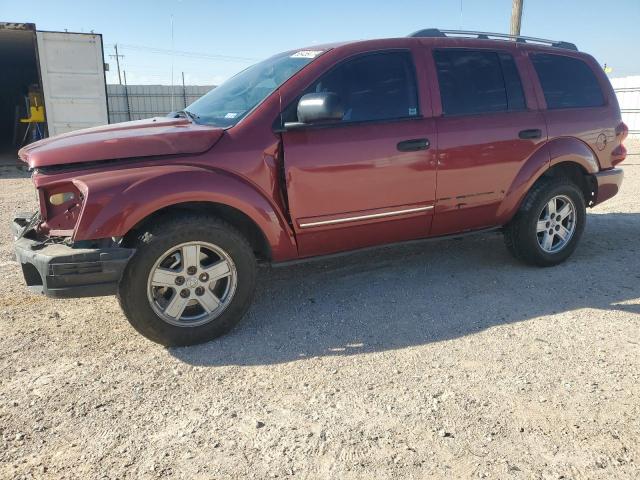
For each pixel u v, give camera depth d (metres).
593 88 5.42
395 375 3.30
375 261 5.45
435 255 5.64
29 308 4.36
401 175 4.23
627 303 4.34
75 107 13.95
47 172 3.44
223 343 3.74
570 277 4.95
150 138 3.56
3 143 22.62
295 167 3.84
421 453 2.60
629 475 2.44
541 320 4.04
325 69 4.04
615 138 5.46
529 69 4.97
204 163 3.62
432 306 4.32
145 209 3.38
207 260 3.73
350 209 4.10
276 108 3.87
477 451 2.61
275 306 4.37
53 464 2.54
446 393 3.09
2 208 8.67
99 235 3.31
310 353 3.60
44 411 2.96
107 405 3.02
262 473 2.48
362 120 4.12
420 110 4.34
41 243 3.49
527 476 2.44
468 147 4.48
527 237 4.99
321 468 2.51
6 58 20.88
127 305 3.46
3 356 3.56
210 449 2.64
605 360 3.44
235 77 4.92
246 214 3.75
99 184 3.33
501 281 4.86
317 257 4.25
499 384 3.18
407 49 4.39
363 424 2.82
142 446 2.67
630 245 6.00
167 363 3.48
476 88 4.64
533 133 4.84
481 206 4.71
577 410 2.92
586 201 5.54
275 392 3.13
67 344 3.74
